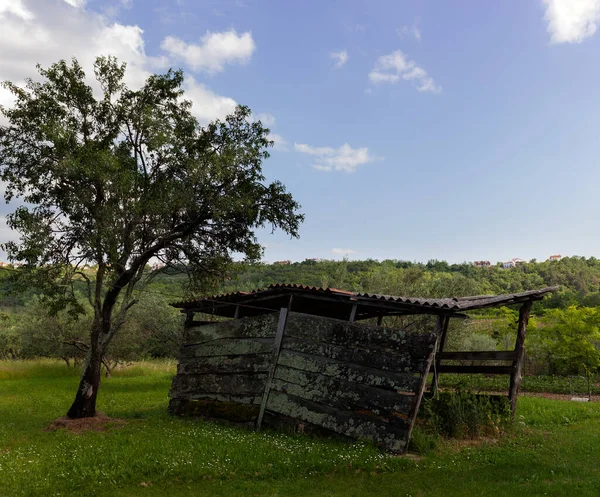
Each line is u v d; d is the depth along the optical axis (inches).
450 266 3147.1
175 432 438.3
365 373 419.5
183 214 548.4
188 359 588.1
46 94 530.3
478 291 991.0
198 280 626.8
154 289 1120.8
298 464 327.9
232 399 511.8
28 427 488.4
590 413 581.6
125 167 506.3
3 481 282.5
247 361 510.0
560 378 1031.0
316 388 442.0
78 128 536.7
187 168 524.1
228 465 322.7
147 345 1202.6
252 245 602.9
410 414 387.5
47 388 893.2
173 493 275.0
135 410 615.2
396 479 303.6
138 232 533.0
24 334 1181.1
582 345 862.5
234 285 1106.1
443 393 490.6
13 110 512.4
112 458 329.4
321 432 429.4
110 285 534.9
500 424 464.8
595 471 314.8
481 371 536.1
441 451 382.9
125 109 547.8
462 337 953.5
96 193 520.4
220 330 558.9
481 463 342.0
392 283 1022.4
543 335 940.0
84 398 508.7
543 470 319.3
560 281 2910.9
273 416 465.4
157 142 510.6
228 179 536.7
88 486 280.2
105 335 531.8
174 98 575.2
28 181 508.7
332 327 451.2
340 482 296.7
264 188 564.4
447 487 283.1
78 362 1229.1
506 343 1104.8
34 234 474.9
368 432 399.5
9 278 514.0
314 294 462.9
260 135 558.3
